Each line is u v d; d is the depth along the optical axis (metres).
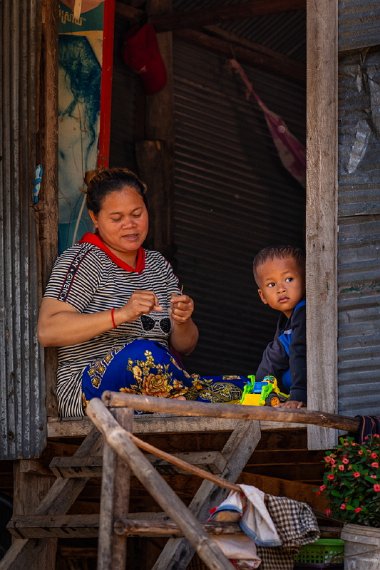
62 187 6.98
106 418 4.11
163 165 9.24
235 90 9.98
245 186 10.04
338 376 5.43
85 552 7.26
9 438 6.12
